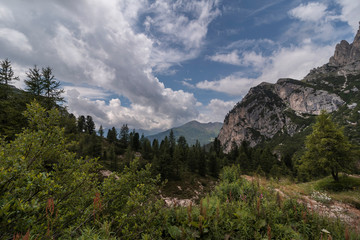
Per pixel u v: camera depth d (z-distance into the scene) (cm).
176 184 4141
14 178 271
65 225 323
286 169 4575
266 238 382
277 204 568
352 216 711
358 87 18875
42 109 394
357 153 1675
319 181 1836
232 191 695
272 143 18000
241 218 436
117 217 337
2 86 1550
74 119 1371
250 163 5619
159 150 7262
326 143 1747
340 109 17662
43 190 284
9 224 234
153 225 368
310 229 464
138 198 385
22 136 366
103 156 4984
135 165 489
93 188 425
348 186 1472
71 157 413
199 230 372
